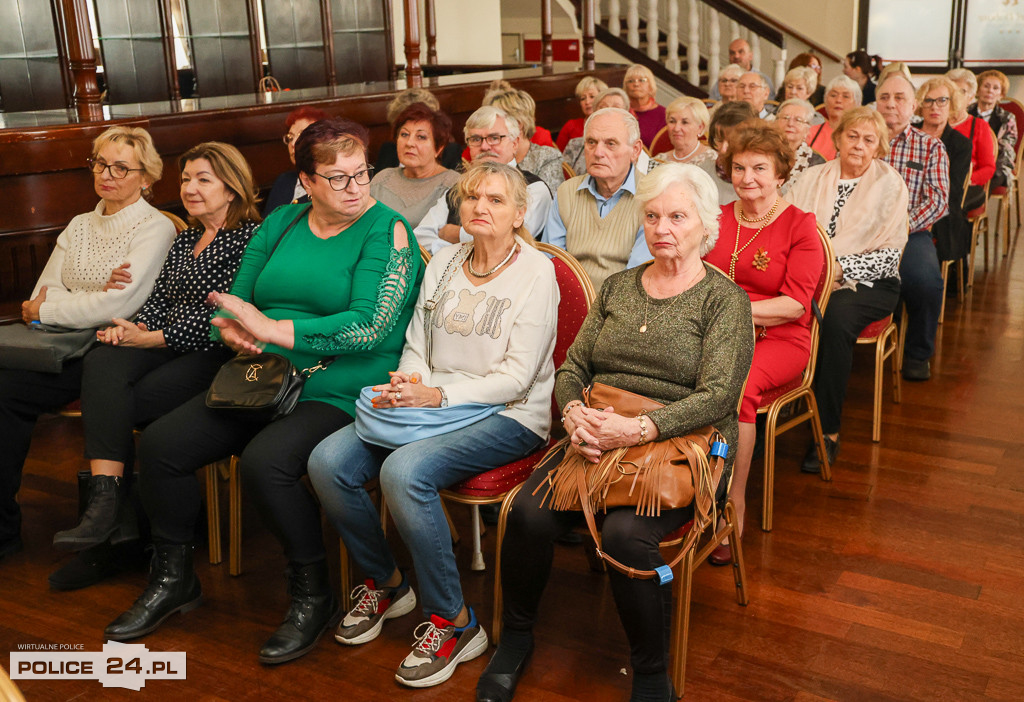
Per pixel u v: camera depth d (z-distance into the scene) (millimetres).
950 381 3775
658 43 9453
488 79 5695
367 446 2156
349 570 2355
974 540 2584
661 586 1855
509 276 2201
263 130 4027
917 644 2141
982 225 5410
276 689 2072
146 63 6559
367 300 2266
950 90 4422
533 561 1979
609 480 1883
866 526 2684
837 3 9773
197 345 2574
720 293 2004
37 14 6203
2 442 2578
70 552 2693
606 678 2072
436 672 2066
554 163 3906
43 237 3338
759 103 5434
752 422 2527
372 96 4508
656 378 2043
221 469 3066
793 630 2209
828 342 3043
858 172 3264
